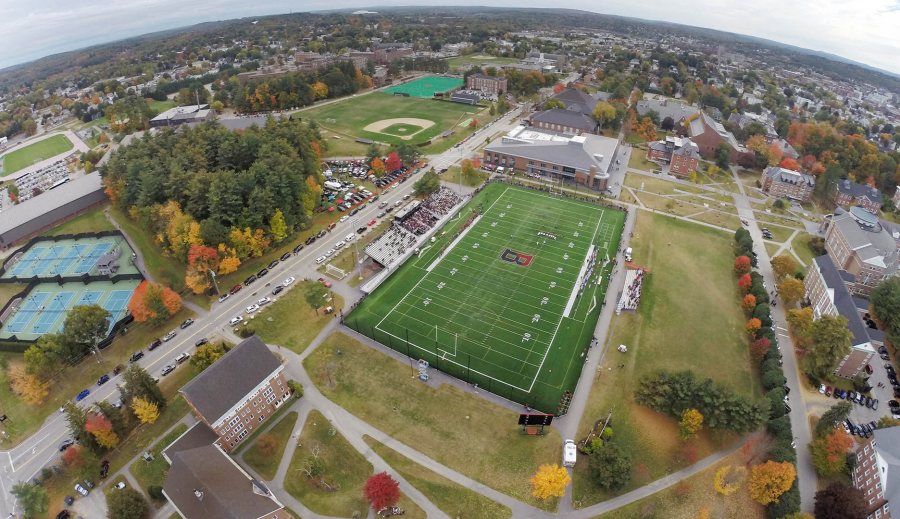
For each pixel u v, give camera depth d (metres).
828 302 119.81
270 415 98.88
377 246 147.00
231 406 89.19
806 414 100.12
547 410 98.69
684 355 113.19
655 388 96.12
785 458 85.38
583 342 115.88
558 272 141.00
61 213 175.88
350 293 133.62
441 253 149.38
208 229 134.75
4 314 132.12
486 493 83.88
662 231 166.00
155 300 119.06
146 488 86.00
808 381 107.50
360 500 82.94
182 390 85.75
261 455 90.50
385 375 107.25
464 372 107.56
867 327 120.19
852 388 106.50
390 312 125.44
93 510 83.38
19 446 95.19
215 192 142.62
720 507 82.62
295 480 86.38
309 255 151.50
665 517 80.81
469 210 175.38
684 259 150.00
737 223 173.88
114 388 107.06
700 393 92.88
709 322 123.69
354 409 99.81
